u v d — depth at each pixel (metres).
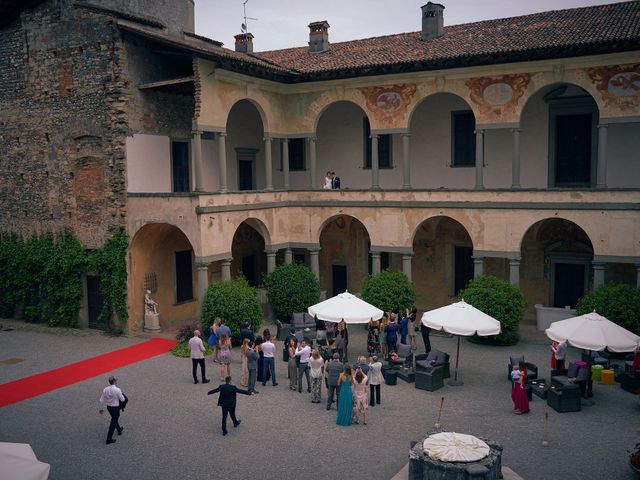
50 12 27.88
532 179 28.69
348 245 33.41
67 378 21.48
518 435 16.00
